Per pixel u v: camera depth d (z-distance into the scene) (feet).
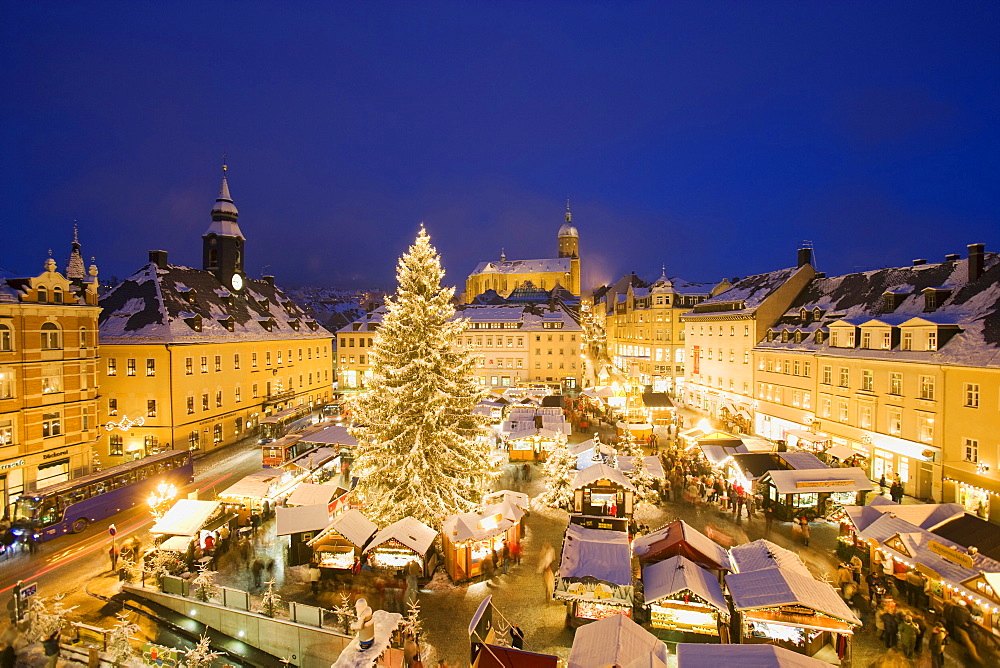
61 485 98.12
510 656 47.44
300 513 83.97
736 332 195.42
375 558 78.64
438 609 70.90
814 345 153.48
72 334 116.16
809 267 186.80
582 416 189.16
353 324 279.69
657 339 257.14
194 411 156.97
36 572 81.92
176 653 59.77
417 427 90.68
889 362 121.49
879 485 122.52
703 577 63.82
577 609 64.85
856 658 58.70
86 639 63.05
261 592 74.74
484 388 99.66
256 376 191.42
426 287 94.07
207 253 202.69
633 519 96.68
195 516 84.53
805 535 90.12
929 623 64.54
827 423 144.15
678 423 178.09
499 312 286.46
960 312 114.01
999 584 59.31
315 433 140.77
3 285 105.81
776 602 56.95
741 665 43.16
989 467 98.68
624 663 44.27
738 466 110.42
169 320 154.30
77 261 148.97
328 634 61.41
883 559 74.33
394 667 56.70
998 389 97.40
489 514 83.66
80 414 118.01
